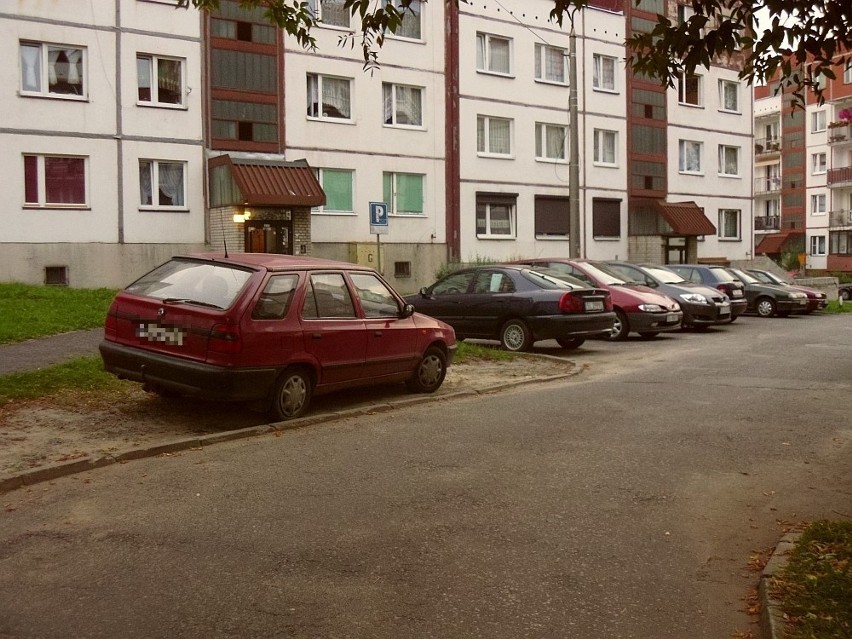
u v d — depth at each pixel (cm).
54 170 2564
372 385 1052
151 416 915
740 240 4556
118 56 2641
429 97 3331
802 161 7138
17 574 482
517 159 3616
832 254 6525
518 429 888
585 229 3866
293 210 2873
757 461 761
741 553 536
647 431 878
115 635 404
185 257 939
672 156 4203
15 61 2477
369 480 686
